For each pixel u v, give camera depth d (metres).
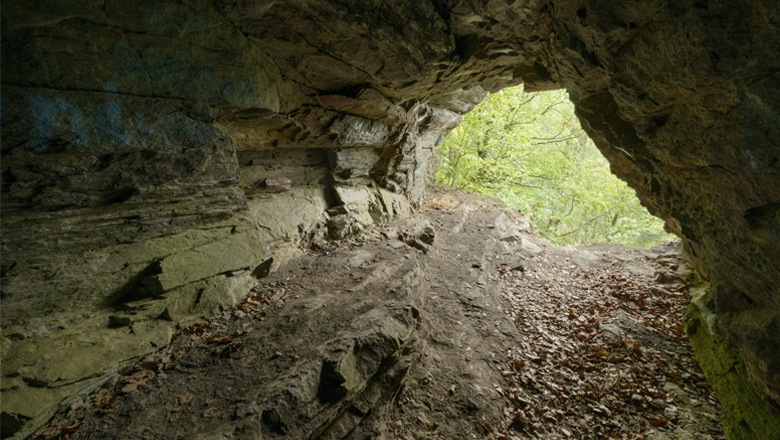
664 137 3.94
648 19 3.04
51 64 2.75
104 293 3.88
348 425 3.49
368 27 4.34
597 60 4.08
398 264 6.75
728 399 4.64
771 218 2.98
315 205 8.31
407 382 4.64
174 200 4.28
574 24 3.89
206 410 3.14
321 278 6.05
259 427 2.93
